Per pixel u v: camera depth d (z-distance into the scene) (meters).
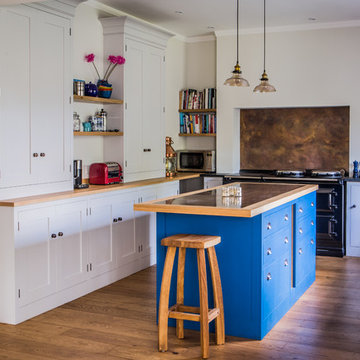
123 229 5.24
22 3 3.82
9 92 3.97
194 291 3.78
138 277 5.30
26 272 3.96
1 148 3.91
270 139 7.21
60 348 3.45
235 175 6.79
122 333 3.72
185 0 5.40
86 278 4.68
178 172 7.22
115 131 5.45
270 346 3.49
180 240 3.35
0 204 3.80
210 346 3.49
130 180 5.68
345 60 6.44
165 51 6.33
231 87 6.98
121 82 5.46
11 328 3.81
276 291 3.95
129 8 5.70
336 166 6.91
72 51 4.65
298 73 6.64
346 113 6.80
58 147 4.51
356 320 4.01
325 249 6.32
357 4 5.57
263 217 3.59
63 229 4.34
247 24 6.53
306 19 6.26
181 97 7.26
